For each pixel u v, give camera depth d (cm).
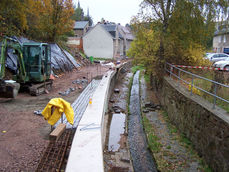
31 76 1113
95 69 2383
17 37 1691
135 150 773
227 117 577
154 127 961
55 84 1427
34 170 459
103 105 848
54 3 2261
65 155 515
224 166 539
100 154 468
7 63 1356
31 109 861
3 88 912
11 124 701
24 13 1723
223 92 811
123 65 2989
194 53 1385
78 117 733
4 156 507
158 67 1429
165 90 1233
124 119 1089
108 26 4350
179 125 916
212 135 615
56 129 592
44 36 2314
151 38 1595
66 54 2389
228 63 1602
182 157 698
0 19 1557
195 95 858
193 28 1268
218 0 1174
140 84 2059
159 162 673
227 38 3170
